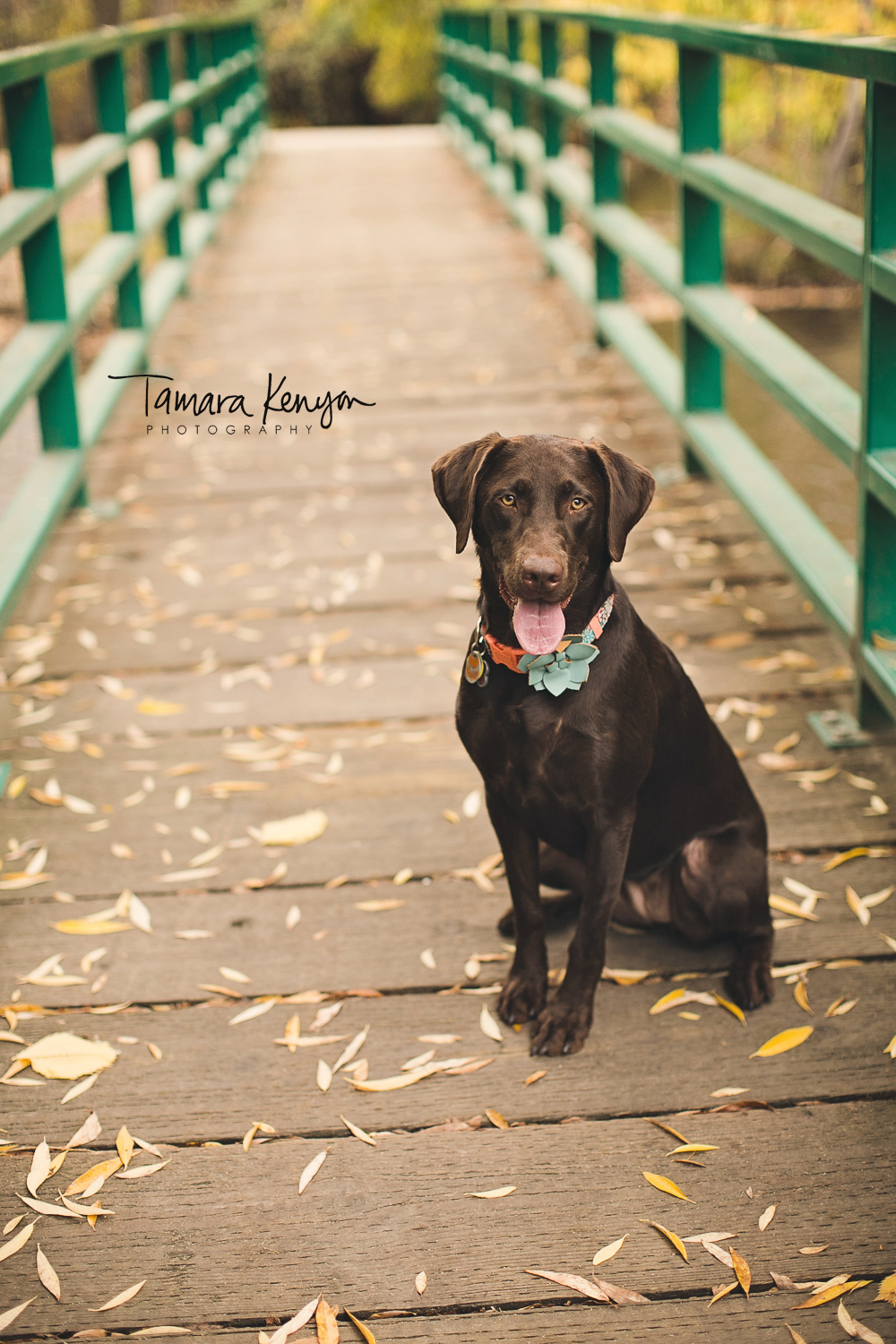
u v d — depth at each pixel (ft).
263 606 14.34
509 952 8.92
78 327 16.16
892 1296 6.26
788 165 40.32
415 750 11.46
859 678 11.09
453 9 46.19
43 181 14.87
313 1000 8.51
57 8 59.67
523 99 31.94
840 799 10.43
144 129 21.89
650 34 16.62
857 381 30.81
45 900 9.59
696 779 8.40
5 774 11.16
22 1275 6.57
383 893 9.58
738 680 12.36
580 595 7.63
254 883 9.70
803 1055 7.86
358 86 86.63
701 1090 7.63
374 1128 7.45
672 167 16.28
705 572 14.69
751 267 42.93
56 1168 7.20
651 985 8.57
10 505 14.65
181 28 28.22
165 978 8.75
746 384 28.58
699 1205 6.84
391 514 16.71
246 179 41.11
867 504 10.51
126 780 11.16
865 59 9.44
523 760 7.74
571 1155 7.20
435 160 45.19
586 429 19.10
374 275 28.73
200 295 27.45
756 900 8.46
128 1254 6.68
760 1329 6.15
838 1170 7.03
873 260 9.85
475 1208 6.88
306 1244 6.70
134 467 18.69
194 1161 7.25
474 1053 8.00
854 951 8.75
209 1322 6.31
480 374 21.67
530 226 29.32
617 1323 6.22
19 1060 7.98
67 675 12.97
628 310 21.90
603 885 7.90
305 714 12.10
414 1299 6.38
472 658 7.82
